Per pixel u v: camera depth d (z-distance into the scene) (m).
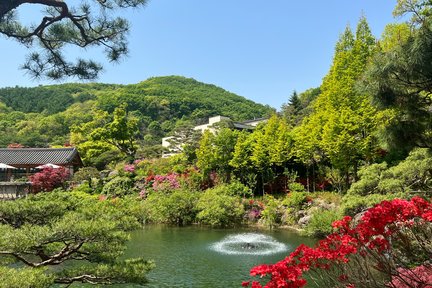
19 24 5.00
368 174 14.58
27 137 56.16
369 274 3.11
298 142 23.11
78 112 70.19
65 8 4.41
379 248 3.18
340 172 21.88
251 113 83.88
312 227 16.09
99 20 4.96
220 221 20.92
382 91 5.62
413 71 5.23
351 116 18.39
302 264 3.11
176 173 28.70
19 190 21.81
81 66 5.24
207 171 27.05
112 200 24.41
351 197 13.80
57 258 6.65
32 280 4.82
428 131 5.94
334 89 19.62
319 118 21.62
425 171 11.67
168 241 16.22
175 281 10.25
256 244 15.19
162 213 22.08
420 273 3.30
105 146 39.34
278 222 20.38
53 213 7.19
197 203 22.25
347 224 3.54
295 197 20.30
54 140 57.88
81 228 5.87
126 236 6.67
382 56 5.73
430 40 4.92
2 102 79.62
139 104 77.25
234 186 24.27
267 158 24.61
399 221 3.39
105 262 7.05
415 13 5.84
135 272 6.57
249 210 21.83
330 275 3.20
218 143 26.88
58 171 26.58
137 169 31.83
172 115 78.69
